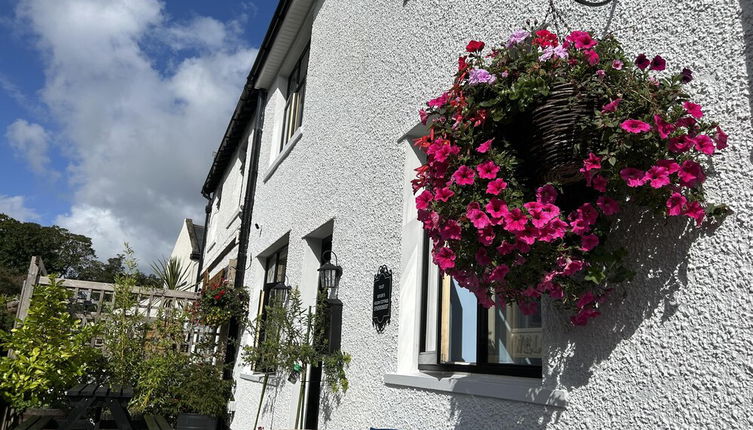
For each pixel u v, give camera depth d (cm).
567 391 235
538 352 285
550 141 198
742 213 183
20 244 5222
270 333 587
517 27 316
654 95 190
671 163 178
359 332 448
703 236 193
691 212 181
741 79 192
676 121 181
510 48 236
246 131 1242
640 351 207
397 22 477
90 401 515
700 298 190
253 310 865
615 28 247
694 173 178
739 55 194
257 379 734
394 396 373
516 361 300
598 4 244
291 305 597
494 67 229
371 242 457
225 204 1416
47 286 734
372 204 466
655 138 179
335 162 578
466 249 213
